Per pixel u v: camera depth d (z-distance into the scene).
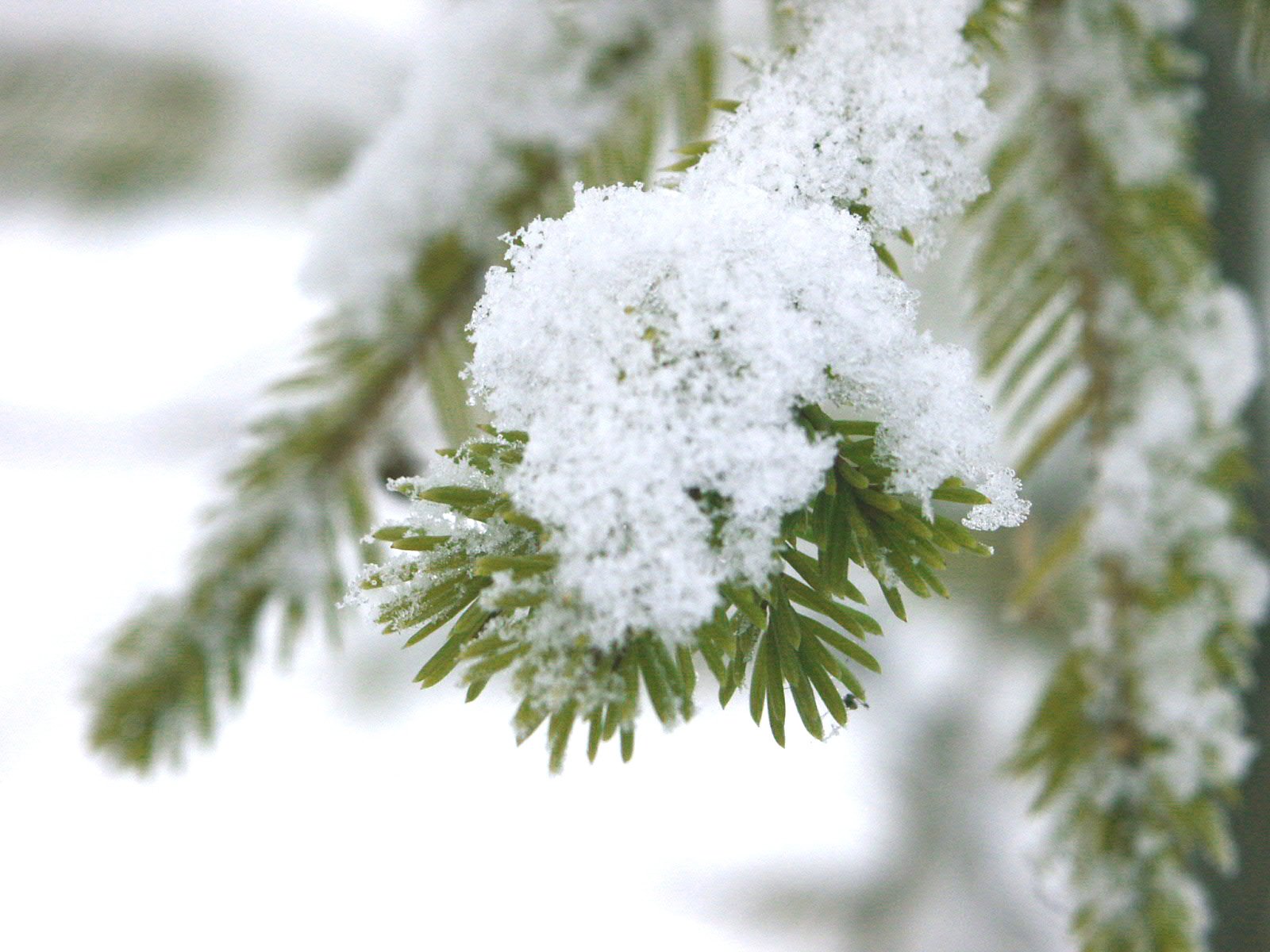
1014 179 0.56
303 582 0.63
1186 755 0.55
